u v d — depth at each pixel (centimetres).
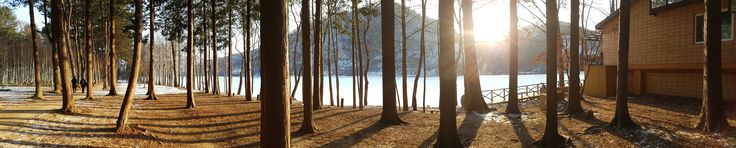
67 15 2892
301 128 1220
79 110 1434
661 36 1869
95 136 1037
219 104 2102
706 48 996
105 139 1013
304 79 1234
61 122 1191
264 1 605
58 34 1394
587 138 1030
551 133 953
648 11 1948
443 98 934
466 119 1467
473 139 1110
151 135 1106
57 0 1387
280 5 605
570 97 1493
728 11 1537
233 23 3138
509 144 1035
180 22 3034
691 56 1700
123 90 3434
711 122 983
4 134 964
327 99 4319
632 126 1068
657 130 1030
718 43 988
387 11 1347
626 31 1082
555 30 943
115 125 1204
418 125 1340
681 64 1753
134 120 1338
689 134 977
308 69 1232
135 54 1184
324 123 1380
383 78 1381
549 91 952
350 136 1155
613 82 2192
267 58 610
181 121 1405
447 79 926
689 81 1795
